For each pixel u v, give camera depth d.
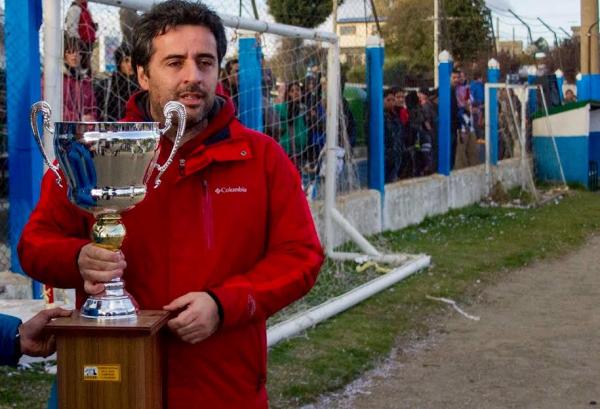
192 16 2.45
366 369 5.86
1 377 4.98
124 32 6.25
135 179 2.30
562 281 8.98
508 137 17.59
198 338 2.35
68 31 5.93
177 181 2.49
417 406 5.18
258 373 2.58
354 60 14.77
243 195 2.52
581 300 8.09
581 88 22.77
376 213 11.01
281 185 2.58
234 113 2.59
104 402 2.25
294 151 9.05
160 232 2.50
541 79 20.33
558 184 18.39
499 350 6.39
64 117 5.91
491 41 29.88
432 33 28.06
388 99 11.90
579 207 15.16
